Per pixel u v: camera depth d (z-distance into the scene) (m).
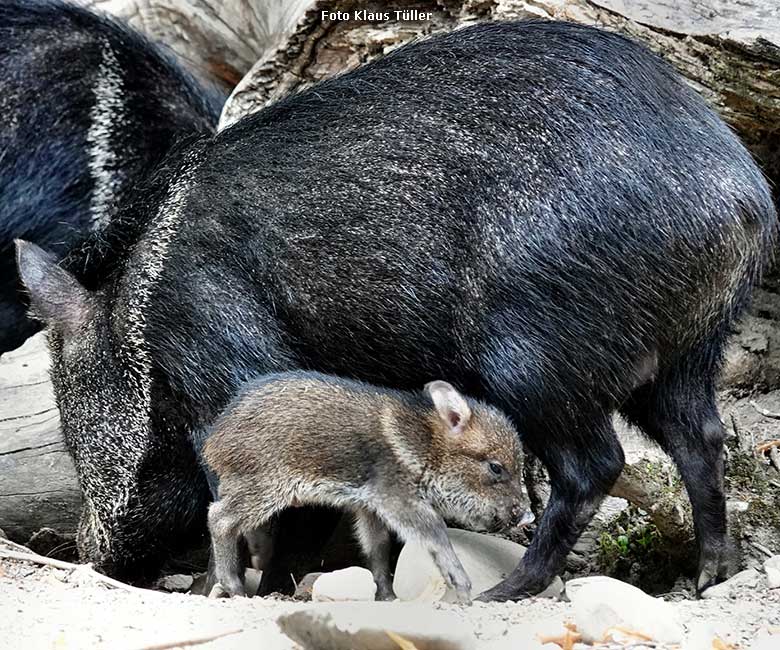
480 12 10.24
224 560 7.77
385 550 7.84
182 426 8.73
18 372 10.59
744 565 9.55
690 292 7.96
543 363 7.89
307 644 5.94
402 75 8.52
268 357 8.36
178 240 8.54
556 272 7.81
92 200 12.64
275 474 7.61
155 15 14.23
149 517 9.02
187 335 8.45
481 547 8.84
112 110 12.75
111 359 8.81
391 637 5.86
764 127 9.89
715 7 9.53
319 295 8.24
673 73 8.37
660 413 8.62
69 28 13.15
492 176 7.96
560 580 8.36
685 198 7.83
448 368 8.22
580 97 8.07
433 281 8.04
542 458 8.10
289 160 8.44
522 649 5.99
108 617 6.37
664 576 10.14
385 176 8.18
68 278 9.06
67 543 10.23
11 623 6.25
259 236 8.35
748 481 10.36
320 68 11.18
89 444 9.02
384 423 7.50
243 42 14.18
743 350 11.23
